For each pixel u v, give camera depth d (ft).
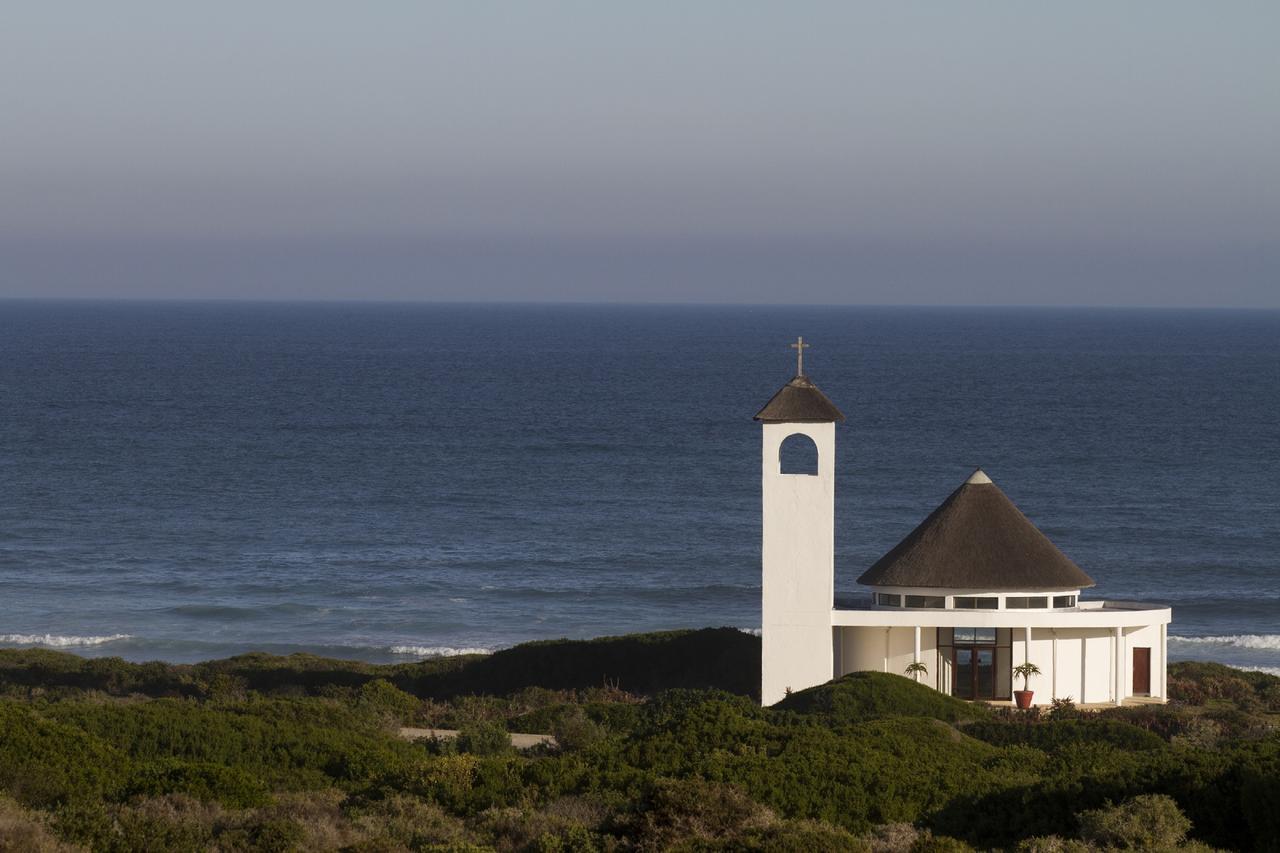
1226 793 214.90
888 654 376.07
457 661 462.19
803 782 226.99
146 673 436.35
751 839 190.08
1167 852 190.60
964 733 299.79
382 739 293.23
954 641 374.43
